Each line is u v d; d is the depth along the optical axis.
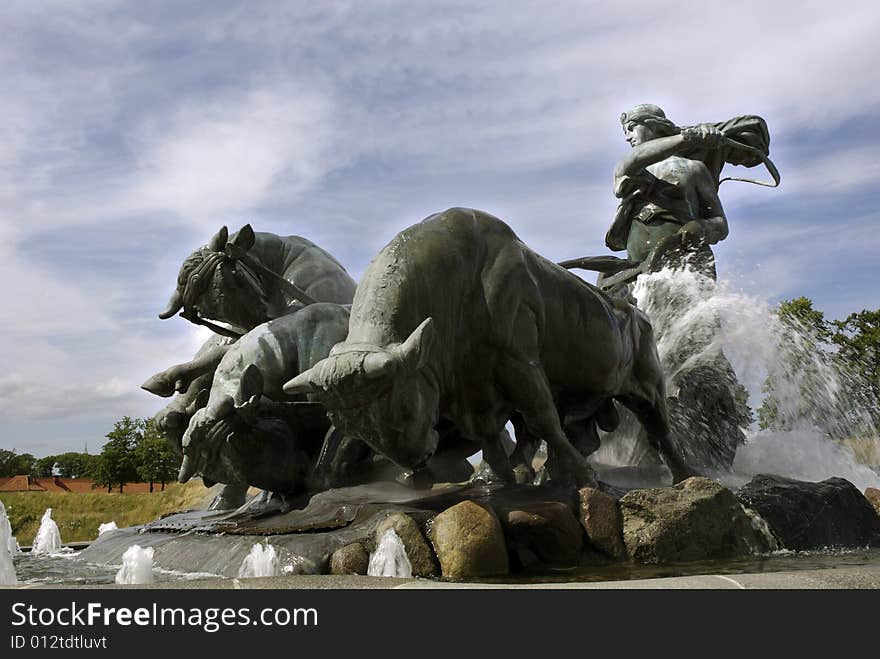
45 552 10.34
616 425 9.05
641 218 12.81
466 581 5.68
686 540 6.55
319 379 6.00
